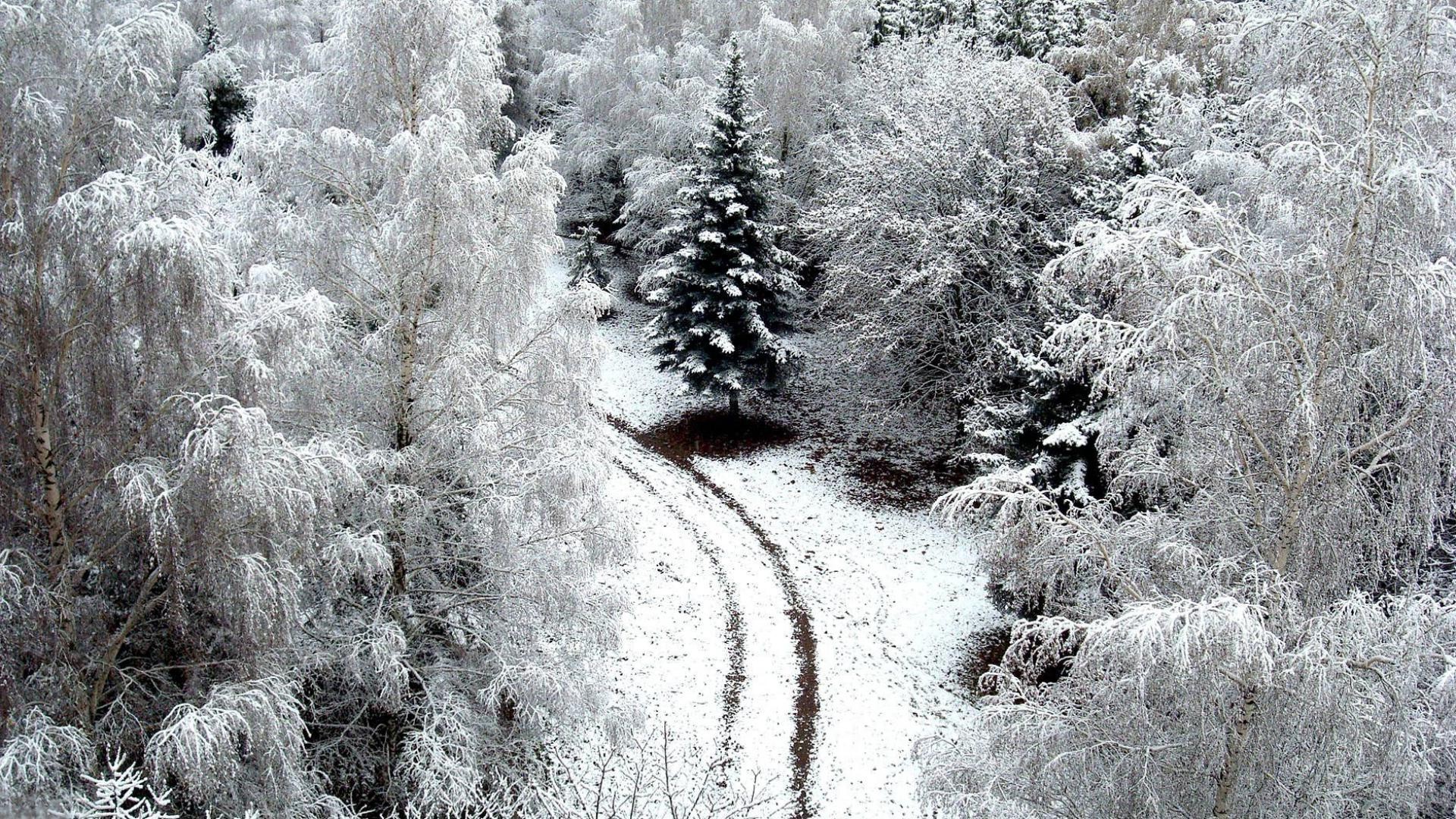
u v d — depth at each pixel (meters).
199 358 7.93
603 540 11.70
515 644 12.07
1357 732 7.12
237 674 8.21
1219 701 7.67
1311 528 7.93
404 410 10.96
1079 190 20.20
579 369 11.48
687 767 14.24
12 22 7.14
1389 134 7.22
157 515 7.22
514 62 39.16
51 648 7.52
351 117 10.74
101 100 7.46
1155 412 8.55
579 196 35.50
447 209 9.87
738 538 20.31
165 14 7.68
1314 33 7.43
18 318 7.40
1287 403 7.78
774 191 27.44
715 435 24.53
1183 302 7.38
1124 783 8.07
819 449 24.16
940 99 23.69
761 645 17.11
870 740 15.12
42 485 7.89
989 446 20.83
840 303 25.83
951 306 23.34
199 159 8.25
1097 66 28.97
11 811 6.13
